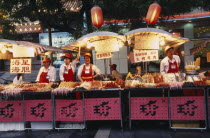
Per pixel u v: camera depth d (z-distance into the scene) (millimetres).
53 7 7527
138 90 4934
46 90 4848
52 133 4879
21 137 4688
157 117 4699
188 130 4676
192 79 5004
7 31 8320
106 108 4844
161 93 5074
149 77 5301
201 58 11312
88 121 5504
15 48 5914
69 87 4945
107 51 5734
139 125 5168
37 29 12984
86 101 4895
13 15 7617
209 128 4609
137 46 5379
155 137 4316
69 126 5086
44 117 4996
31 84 5605
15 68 6113
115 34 4988
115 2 6840
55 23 8312
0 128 5203
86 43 5852
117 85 4773
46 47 6914
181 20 11148
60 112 4965
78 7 8430
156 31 4828
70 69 6594
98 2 7453
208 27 11336
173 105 4605
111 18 8125
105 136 4496
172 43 6055
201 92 4844
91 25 7969
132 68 11648
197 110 4520
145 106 4746
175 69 5758
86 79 6281
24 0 7477
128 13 7551
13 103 5082
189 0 6852
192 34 11477
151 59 5762
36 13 7562
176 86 4453
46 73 6352
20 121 5141
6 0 7379
